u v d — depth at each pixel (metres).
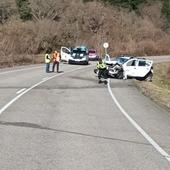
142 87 28.09
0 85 25.97
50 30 78.81
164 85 41.31
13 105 16.97
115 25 102.94
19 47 64.12
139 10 126.62
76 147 9.62
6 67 45.62
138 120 14.20
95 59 68.44
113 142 10.34
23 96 20.38
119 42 96.06
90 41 90.44
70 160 8.38
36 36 72.56
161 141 10.67
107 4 118.31
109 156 8.84
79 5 102.12
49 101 18.83
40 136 10.80
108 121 13.73
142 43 97.31
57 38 79.81
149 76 38.03
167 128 12.76
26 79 30.88
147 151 9.45
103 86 28.02
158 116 15.39
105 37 95.62
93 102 19.19
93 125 12.81
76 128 12.16
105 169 7.77
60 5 98.81
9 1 95.50
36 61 56.94
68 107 17.02
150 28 110.38
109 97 21.67
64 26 89.06
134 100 20.70
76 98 20.53
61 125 12.59
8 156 8.58
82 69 45.75
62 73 38.62
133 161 8.47
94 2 108.19
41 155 8.74
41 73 37.84
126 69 36.41
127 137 11.05
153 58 81.75
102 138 10.80
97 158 8.62
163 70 59.53
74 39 88.31
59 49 79.12
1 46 54.84
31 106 16.88
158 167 8.05
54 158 8.52
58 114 14.92
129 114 15.63
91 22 98.25
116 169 7.81
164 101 20.78
